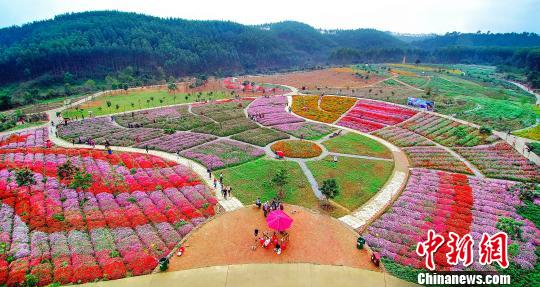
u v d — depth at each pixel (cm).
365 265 3228
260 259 3288
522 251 3391
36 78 16088
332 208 4325
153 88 14775
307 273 3106
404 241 3600
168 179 5088
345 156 6328
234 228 3812
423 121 8456
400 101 10575
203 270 3133
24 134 7419
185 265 3200
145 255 3284
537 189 4759
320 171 5584
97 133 7588
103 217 3938
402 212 4188
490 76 18462
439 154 6312
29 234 3556
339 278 3048
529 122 8256
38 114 9325
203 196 4584
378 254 3388
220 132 7750
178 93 13488
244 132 7825
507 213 4122
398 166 5838
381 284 2983
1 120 8744
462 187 4866
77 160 5669
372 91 12875
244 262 3244
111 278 3009
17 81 16162
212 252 3391
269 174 5425
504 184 5009
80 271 3030
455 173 5528
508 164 5778
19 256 3189
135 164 5600
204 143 7025
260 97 12169
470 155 6228
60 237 3522
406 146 6912
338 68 19775
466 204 4362
